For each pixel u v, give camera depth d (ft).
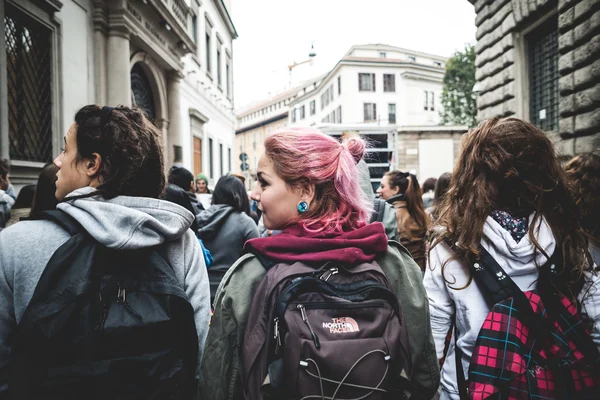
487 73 29.71
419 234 13.43
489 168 4.80
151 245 4.28
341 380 3.22
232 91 87.86
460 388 4.66
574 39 20.12
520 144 4.77
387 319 3.57
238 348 3.72
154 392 3.88
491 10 28.30
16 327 4.01
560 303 4.46
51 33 24.16
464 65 114.11
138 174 4.58
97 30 29.19
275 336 3.47
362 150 4.98
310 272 3.70
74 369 3.64
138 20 33.09
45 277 3.81
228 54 83.71
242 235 10.96
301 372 3.26
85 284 3.83
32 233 4.15
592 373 4.27
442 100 119.44
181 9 44.83
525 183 4.68
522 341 4.33
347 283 3.77
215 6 70.54
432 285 5.10
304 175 4.01
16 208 9.92
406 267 4.23
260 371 3.52
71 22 26.30
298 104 217.15
